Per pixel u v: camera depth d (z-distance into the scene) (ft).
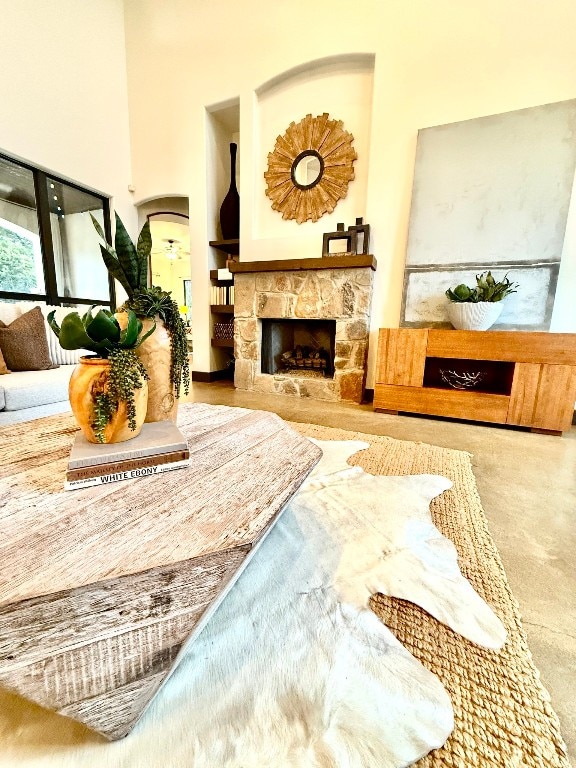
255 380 11.16
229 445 2.89
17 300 10.46
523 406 7.22
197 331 12.92
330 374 10.77
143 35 11.98
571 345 6.75
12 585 1.31
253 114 10.69
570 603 2.70
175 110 11.88
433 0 8.16
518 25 7.57
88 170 11.59
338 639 2.23
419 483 4.52
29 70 9.78
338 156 9.90
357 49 9.05
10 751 1.63
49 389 6.00
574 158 7.24
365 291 9.29
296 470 2.43
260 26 10.14
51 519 1.76
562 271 7.72
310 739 1.69
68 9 10.53
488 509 4.11
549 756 1.67
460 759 1.65
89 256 12.35
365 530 3.42
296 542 3.22
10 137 9.52
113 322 2.39
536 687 2.01
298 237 10.52
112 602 1.40
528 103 7.70
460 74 8.14
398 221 9.12
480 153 7.91
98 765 1.57
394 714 1.82
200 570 1.53
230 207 12.01
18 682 1.32
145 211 13.85
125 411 2.36
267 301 10.62
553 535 3.60
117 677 1.48
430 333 7.89
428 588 2.73
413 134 8.71
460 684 2.01
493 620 2.47
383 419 8.02
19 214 10.30
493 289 7.49
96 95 11.59
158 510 1.87
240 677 1.98
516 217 7.77
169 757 1.60
